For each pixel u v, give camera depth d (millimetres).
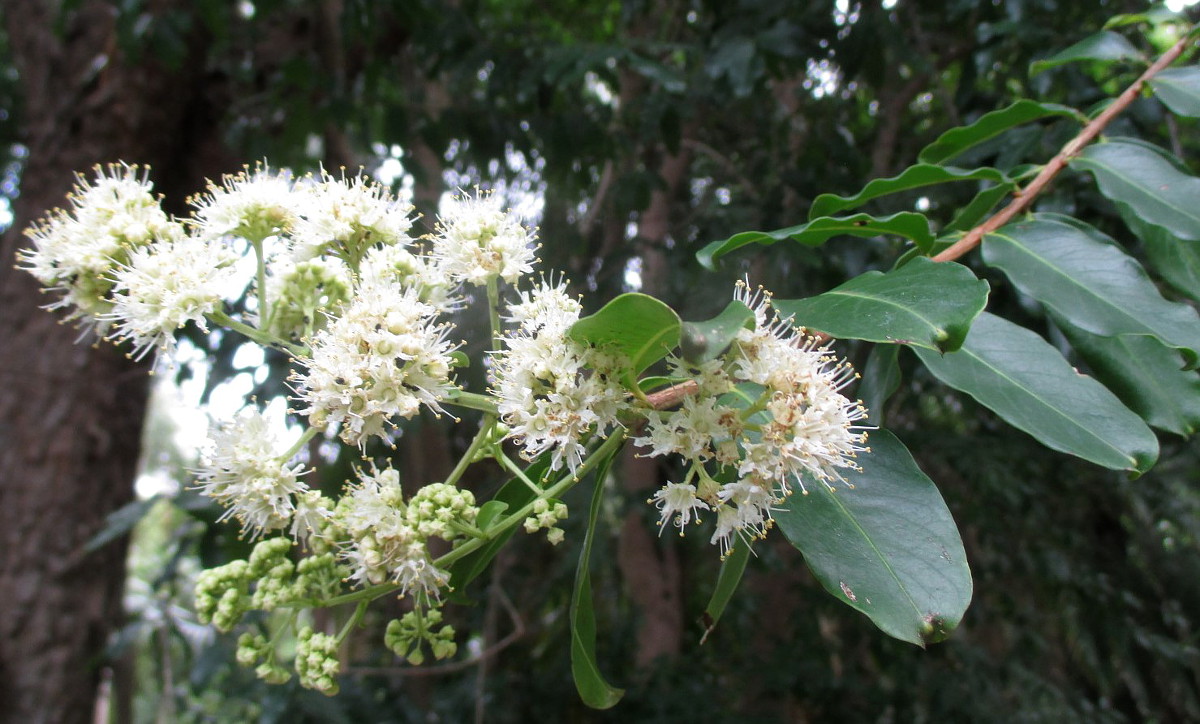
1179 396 1728
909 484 1493
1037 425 1472
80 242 1897
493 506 1632
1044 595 5660
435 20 4363
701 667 5832
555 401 1479
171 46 4059
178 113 5359
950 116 4312
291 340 1988
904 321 1311
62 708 4512
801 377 1460
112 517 3100
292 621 1719
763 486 1479
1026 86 4066
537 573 6480
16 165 6973
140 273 1832
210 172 5590
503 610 6137
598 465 1631
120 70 5043
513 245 1810
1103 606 5379
